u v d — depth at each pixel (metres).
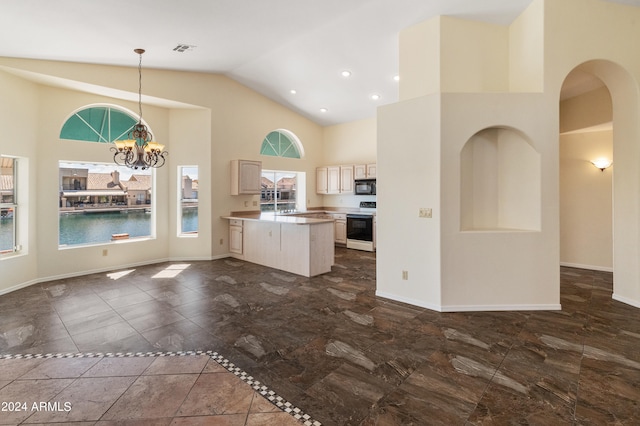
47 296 4.00
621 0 3.39
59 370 2.35
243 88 6.46
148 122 5.68
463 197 3.68
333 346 2.71
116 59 4.52
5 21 3.14
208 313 3.47
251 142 6.69
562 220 5.59
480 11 3.64
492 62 3.88
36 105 4.51
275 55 4.99
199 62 5.12
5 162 4.28
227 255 6.41
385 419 1.83
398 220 3.81
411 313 3.44
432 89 3.75
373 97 6.46
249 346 2.72
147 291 4.22
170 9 3.29
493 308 3.50
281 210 7.96
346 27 4.10
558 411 1.88
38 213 4.58
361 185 7.34
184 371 2.34
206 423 1.81
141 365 2.42
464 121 3.42
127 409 1.92
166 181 5.96
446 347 2.68
